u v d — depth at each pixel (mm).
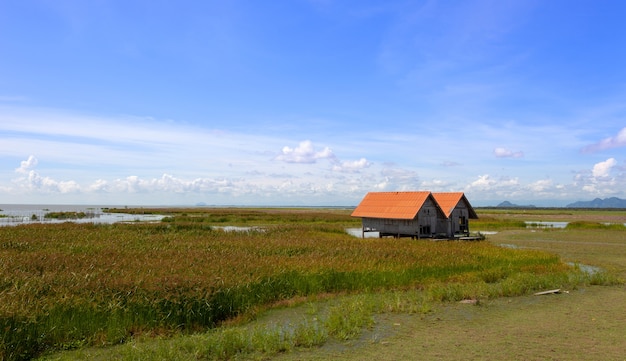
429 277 18344
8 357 8914
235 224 58312
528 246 32906
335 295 15648
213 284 13211
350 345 9820
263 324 11867
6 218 75125
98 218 76250
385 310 13180
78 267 15867
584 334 10406
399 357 8898
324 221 65500
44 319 10219
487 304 13992
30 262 16438
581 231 47250
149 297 11938
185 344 9664
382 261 20234
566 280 17609
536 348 9336
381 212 38156
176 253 20672
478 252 24359
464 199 38219
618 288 16672
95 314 10852
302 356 9109
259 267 16656
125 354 9188
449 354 9023
